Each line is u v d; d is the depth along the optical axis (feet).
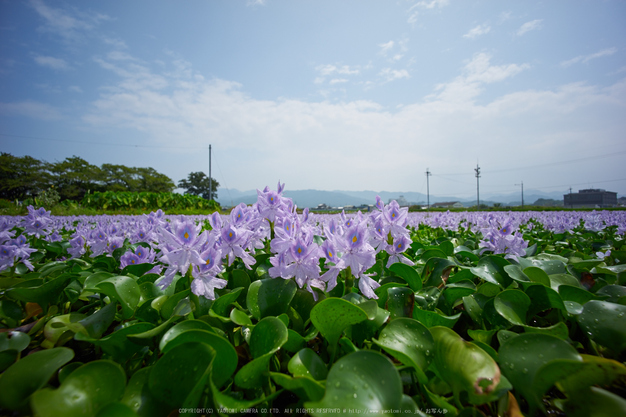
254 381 4.09
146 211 88.28
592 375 3.45
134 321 6.26
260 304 5.84
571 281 7.40
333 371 3.43
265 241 10.76
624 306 5.02
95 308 7.34
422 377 4.07
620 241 15.64
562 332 5.07
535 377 3.67
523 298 5.81
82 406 3.43
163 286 5.54
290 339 4.81
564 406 3.69
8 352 4.58
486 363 3.79
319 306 4.40
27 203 65.77
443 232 23.91
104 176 217.15
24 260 10.05
